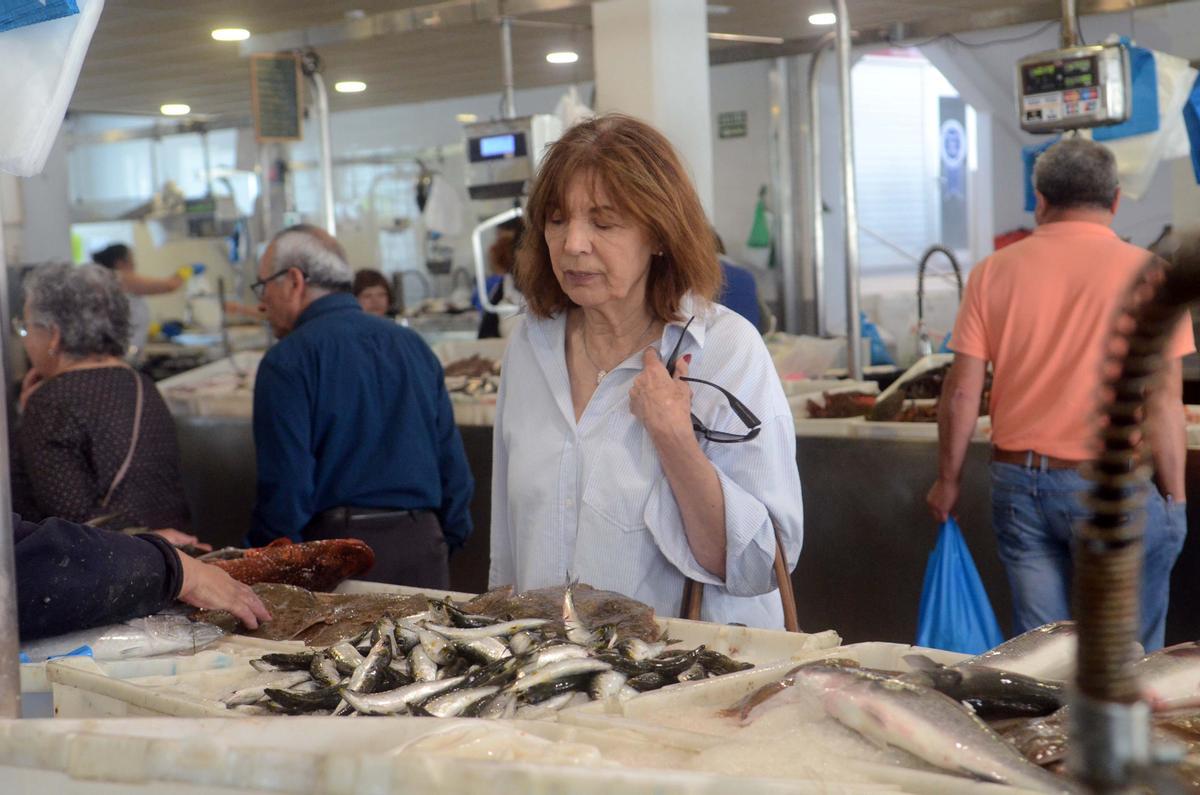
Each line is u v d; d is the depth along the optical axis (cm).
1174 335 73
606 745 141
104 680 181
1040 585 346
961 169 1463
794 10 708
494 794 107
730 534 219
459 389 590
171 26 696
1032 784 117
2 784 125
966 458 422
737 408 222
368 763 109
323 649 194
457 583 562
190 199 1240
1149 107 618
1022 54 1095
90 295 338
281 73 717
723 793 108
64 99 152
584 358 241
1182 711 141
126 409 336
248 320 1215
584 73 986
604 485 230
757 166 1141
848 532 451
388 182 1427
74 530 218
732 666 181
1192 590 380
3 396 140
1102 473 78
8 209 583
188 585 228
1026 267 340
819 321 820
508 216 689
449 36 768
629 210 219
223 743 115
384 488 355
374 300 766
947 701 130
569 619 198
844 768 124
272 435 346
